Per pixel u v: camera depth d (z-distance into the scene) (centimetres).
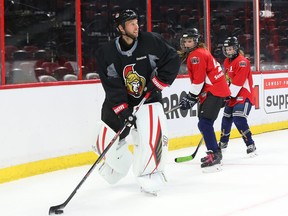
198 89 564
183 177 563
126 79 464
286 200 459
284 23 966
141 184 476
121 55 459
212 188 511
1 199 495
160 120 472
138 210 441
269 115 927
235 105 667
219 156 588
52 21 641
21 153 586
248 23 902
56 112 624
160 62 467
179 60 470
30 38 618
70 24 661
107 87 461
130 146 710
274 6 944
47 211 451
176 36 793
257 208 435
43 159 609
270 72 926
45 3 632
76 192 461
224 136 696
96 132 491
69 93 638
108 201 472
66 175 594
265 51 932
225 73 658
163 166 486
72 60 664
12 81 599
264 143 792
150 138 462
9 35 595
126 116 454
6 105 572
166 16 779
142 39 461
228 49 642
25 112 591
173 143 762
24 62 611
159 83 465
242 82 646
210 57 566
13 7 598
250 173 576
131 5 734
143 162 468
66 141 635
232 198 471
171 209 440
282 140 821
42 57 631
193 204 454
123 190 512
